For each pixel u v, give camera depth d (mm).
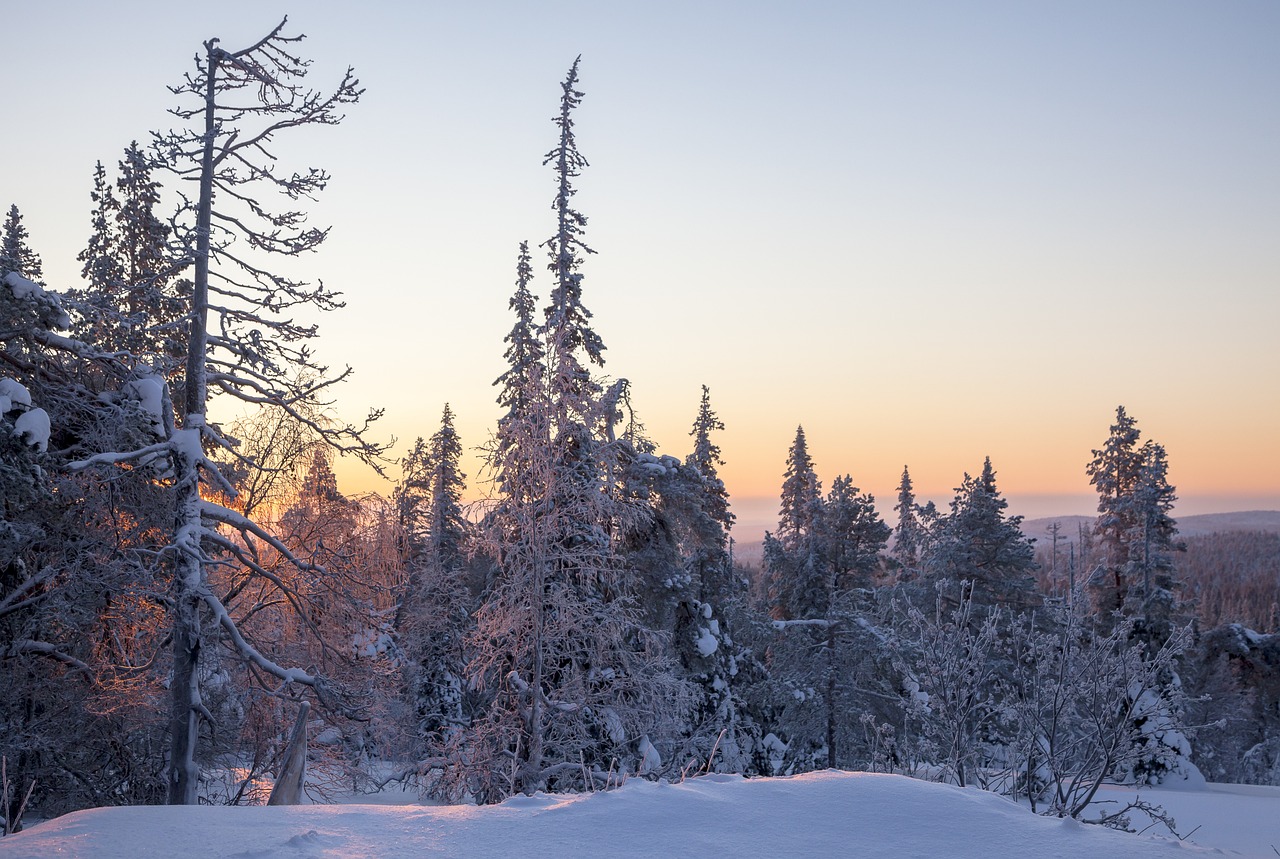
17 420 12914
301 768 7609
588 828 5199
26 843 4938
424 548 28312
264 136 17516
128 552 16078
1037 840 5023
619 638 18406
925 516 42844
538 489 18469
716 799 5684
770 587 39156
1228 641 51719
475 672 18734
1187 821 20516
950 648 10930
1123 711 10125
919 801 5633
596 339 21188
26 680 15000
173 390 20453
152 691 16547
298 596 18938
